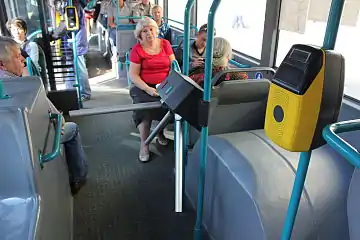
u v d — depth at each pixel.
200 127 1.60
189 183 2.30
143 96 2.88
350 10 1.95
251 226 1.46
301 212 1.46
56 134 1.43
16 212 1.06
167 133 3.43
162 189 2.52
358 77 1.99
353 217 1.00
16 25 3.35
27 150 1.06
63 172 1.97
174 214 2.25
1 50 2.02
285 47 2.66
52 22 4.14
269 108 0.99
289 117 0.90
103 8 6.68
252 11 3.14
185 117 1.55
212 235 1.91
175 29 5.30
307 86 0.85
